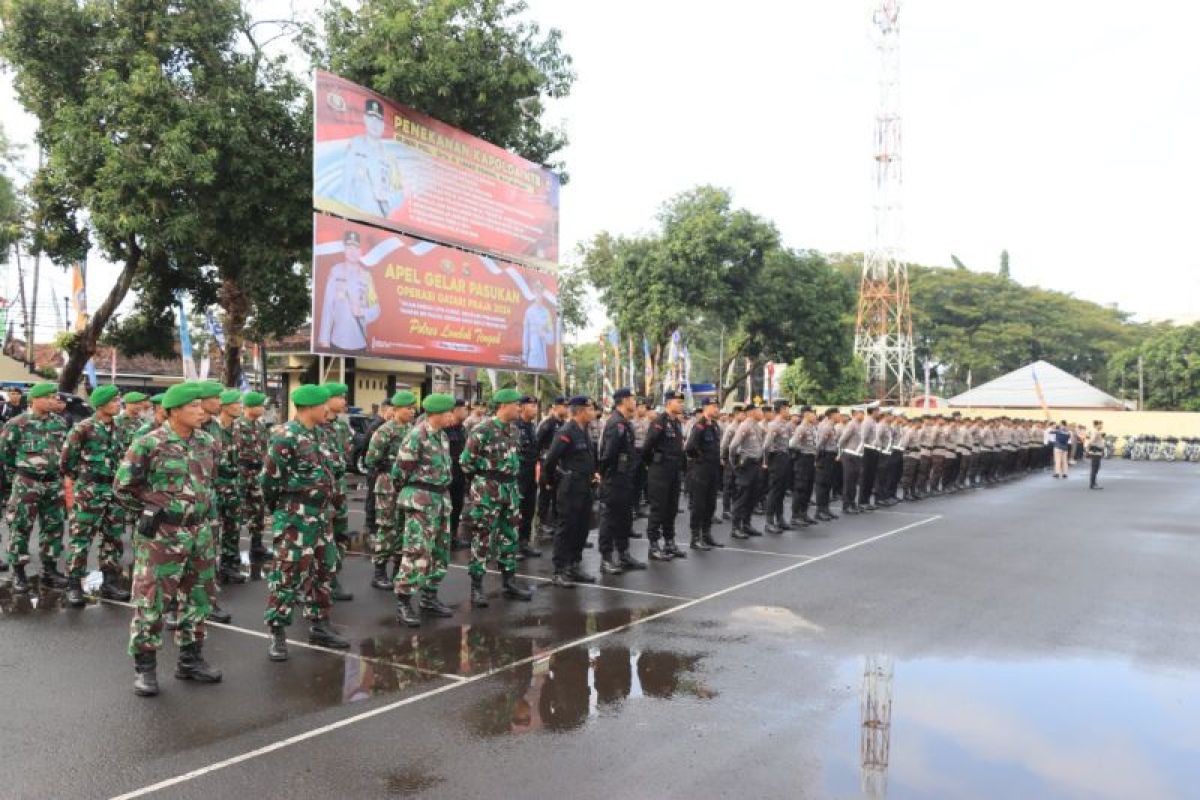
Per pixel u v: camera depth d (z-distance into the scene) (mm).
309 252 16938
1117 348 64188
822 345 33719
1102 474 30031
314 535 6367
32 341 28641
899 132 52344
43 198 16469
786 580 9477
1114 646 6914
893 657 6527
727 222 31203
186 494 5621
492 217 15742
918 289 63750
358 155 12773
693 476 11727
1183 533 13852
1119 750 4801
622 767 4469
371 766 4465
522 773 4391
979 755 4699
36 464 8328
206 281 18719
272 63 16719
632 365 28656
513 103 17328
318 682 5801
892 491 18062
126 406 9359
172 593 5566
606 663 6285
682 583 9250
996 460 24781
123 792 4137
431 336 14266
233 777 4320
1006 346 62031
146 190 14141
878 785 4297
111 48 14812
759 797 4145
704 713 5277
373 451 8766
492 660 6328
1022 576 9891
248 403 9273
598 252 37219
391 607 8000
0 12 14477
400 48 15648
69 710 5215
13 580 8383
